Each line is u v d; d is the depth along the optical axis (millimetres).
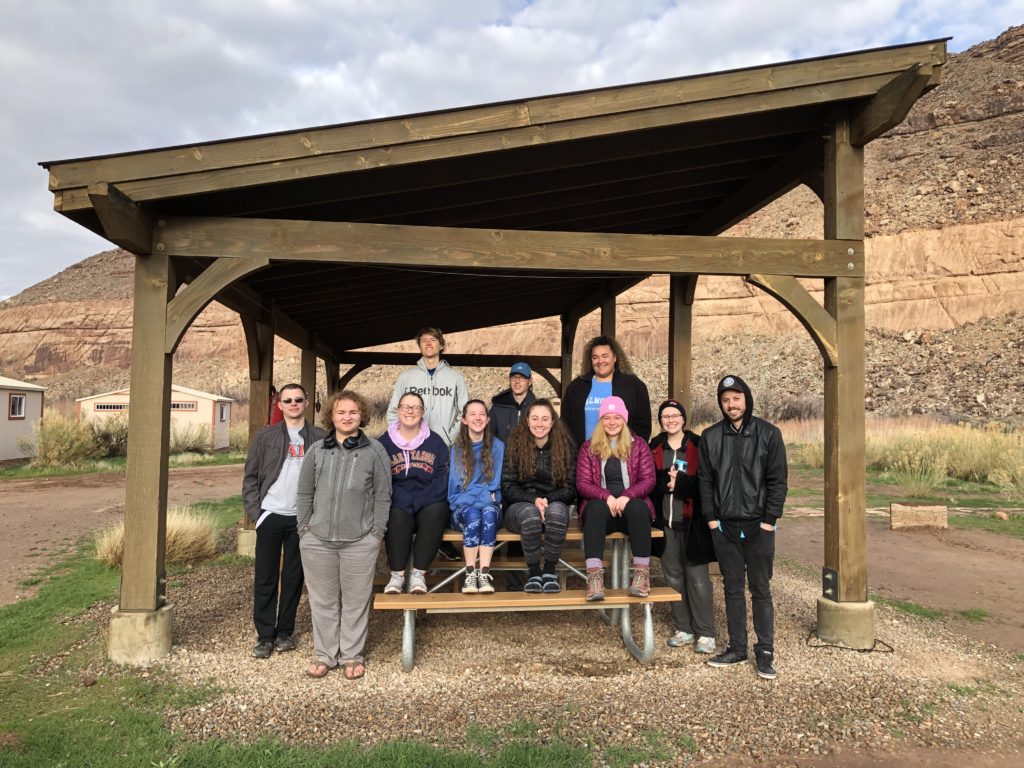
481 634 4863
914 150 55656
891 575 6969
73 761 3004
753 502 4113
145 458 4285
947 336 36375
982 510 10641
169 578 6430
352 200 5195
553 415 4527
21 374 60688
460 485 4414
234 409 41500
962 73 67375
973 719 3639
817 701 3779
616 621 5039
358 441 4121
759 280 4668
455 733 3340
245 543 7480
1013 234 39406
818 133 5082
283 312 8484
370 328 10938
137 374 4297
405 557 4281
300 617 5250
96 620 5074
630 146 4820
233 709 3574
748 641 4766
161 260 4340
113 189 3811
